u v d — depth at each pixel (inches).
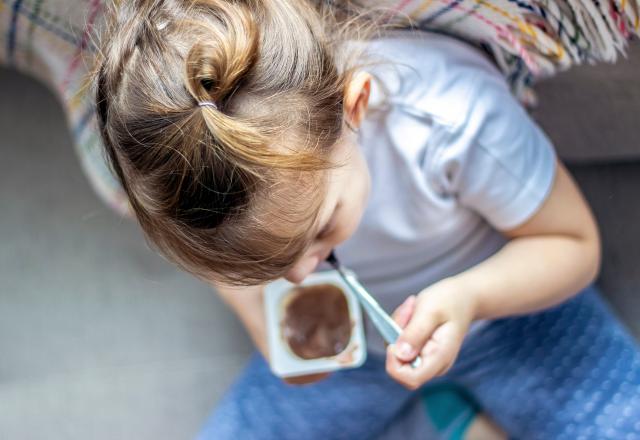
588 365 40.6
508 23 31.0
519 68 34.6
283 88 23.5
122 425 45.4
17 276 48.7
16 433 45.0
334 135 24.9
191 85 22.4
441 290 31.5
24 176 49.9
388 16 31.8
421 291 35.0
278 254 24.5
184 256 24.9
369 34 31.6
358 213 28.3
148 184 23.8
